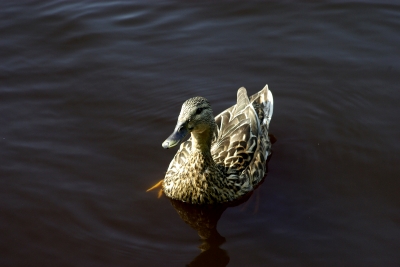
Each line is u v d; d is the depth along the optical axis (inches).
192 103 367.9
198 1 586.6
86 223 369.1
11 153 426.9
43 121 459.2
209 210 389.7
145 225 369.7
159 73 508.4
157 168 421.1
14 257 343.6
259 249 347.9
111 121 463.2
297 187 399.5
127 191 398.0
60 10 577.3
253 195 398.0
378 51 519.5
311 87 495.5
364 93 482.6
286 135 455.2
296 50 527.2
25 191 394.3
